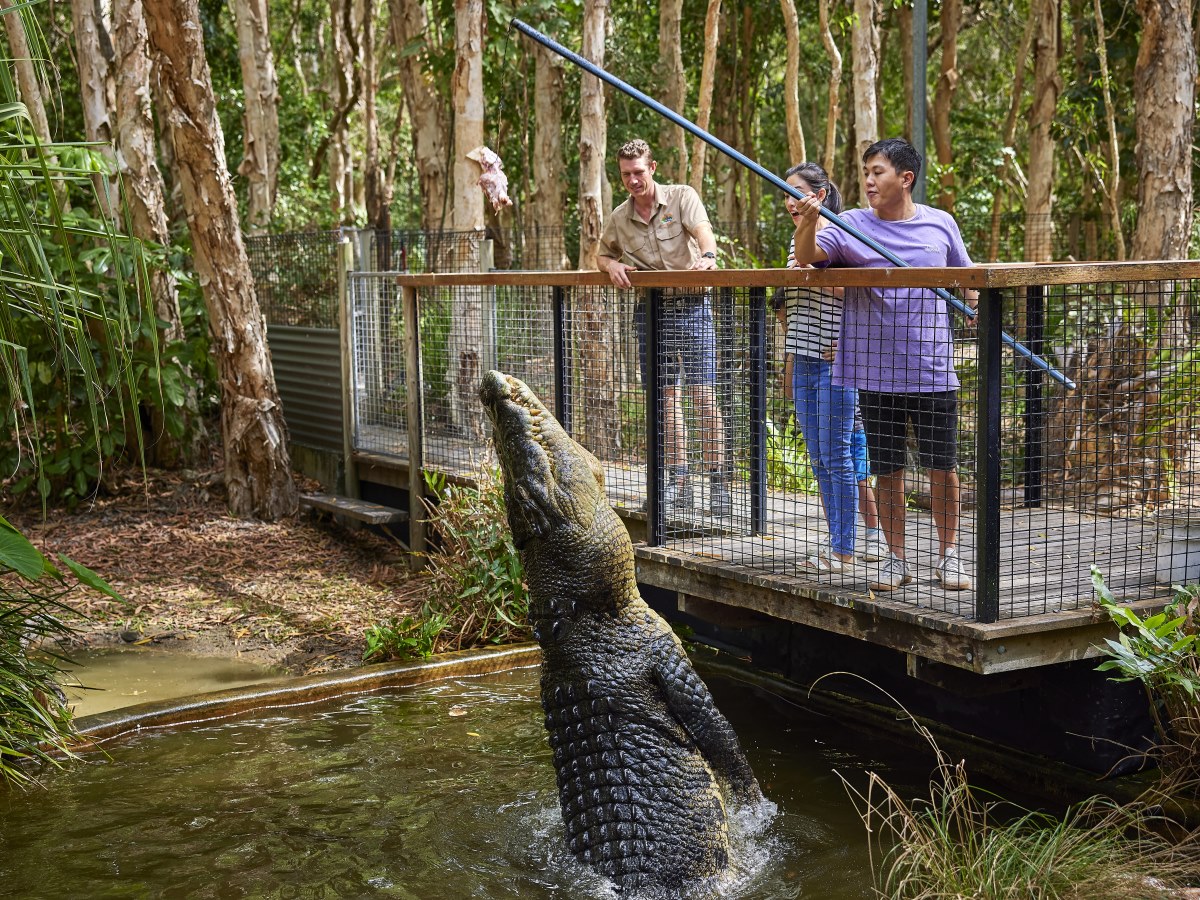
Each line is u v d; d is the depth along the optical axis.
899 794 4.53
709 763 3.97
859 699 5.55
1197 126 13.83
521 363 7.34
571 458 3.76
